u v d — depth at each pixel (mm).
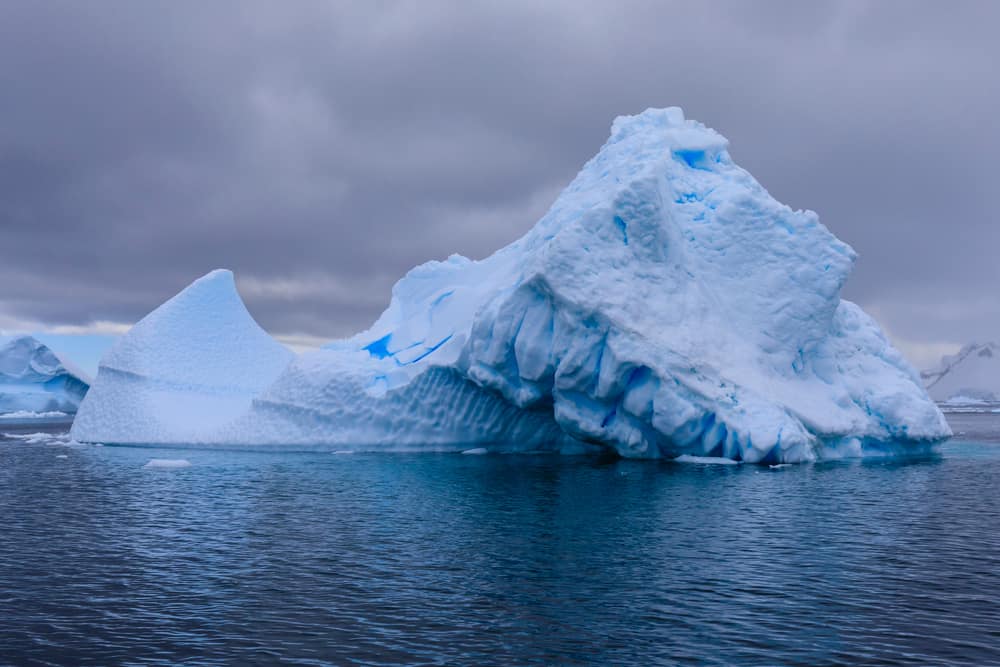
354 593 13875
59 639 11758
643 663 10656
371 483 27656
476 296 41719
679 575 14867
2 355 99875
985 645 11242
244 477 29844
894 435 35719
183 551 17281
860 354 37094
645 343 31828
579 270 32750
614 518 20469
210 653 11141
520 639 11547
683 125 40156
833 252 34438
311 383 41031
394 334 44094
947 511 21391
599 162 40000
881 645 11266
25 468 34000
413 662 10734
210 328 50562
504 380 35656
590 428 34344
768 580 14516
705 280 34969
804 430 32188
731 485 26203
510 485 26734
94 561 16438
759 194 37094
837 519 20234
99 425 47531
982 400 171625
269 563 16078
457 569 15391
